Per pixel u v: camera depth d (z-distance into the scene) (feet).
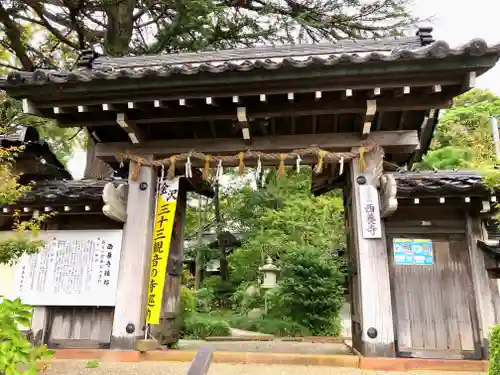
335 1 32.35
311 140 19.65
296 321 40.14
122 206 19.63
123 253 19.38
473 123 49.01
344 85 16.61
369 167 19.13
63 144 45.55
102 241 19.99
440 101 17.52
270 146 19.84
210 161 19.94
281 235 48.85
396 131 19.51
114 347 18.24
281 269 47.70
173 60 21.98
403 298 18.95
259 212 56.03
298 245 45.78
